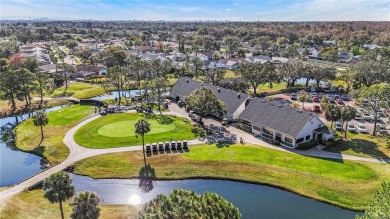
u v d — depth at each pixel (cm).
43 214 4134
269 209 4300
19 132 7325
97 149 6100
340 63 16650
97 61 17775
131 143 6325
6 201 4362
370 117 7844
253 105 7269
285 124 6375
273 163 5469
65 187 3475
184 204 2853
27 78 9450
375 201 3122
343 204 4406
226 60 16475
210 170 5319
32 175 5269
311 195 4622
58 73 12938
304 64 11725
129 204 4453
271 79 10350
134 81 12719
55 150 6134
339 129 7125
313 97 9819
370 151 5953
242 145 6212
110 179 5172
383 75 10269
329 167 5306
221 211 2828
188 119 7825
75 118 8150
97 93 10994
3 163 5847
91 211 3094
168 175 5219
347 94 10481
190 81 9600
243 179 5081
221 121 7694
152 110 8638
